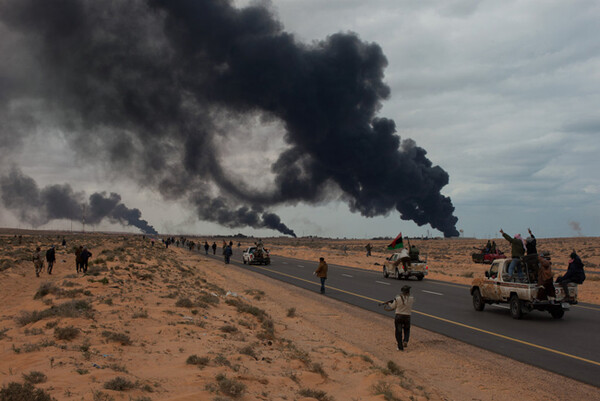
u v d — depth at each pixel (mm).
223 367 7645
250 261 47875
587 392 8312
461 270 41812
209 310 15266
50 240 93188
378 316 17203
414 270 31438
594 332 13680
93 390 5742
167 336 10359
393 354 11430
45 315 11820
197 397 5719
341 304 20312
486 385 8812
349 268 43812
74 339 9266
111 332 9820
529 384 8805
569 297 15469
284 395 6559
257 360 8719
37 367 6957
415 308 18891
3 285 23750
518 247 16688
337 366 9500
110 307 13703
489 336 13258
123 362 7715
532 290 15398
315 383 7809
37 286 24500
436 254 81000
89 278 20500
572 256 15695
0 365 7301
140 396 5703
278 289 26078
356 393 7512
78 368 6926
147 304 15031
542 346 11898
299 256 70875
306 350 10969
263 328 12914
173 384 6461
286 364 8695
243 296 22266
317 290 25625
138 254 45594
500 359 10695
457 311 18109
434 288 26531
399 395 7473
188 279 27156
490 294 17578
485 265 49125
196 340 10055
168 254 60156
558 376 9273
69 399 5383
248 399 6090
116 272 24125
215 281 29953
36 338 9414
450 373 9695
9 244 63406
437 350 11742
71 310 12031
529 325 14930
